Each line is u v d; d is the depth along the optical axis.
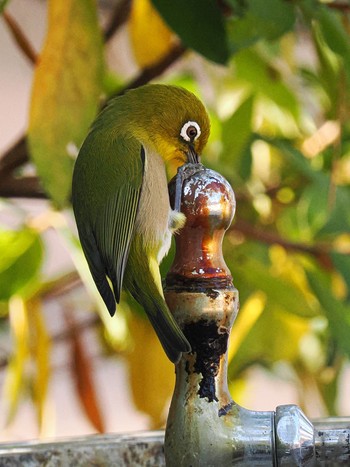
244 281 6.68
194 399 4.05
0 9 5.38
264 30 5.41
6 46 10.52
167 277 4.18
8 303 6.31
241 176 7.26
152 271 5.18
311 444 3.94
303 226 7.15
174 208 4.10
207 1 4.94
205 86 8.14
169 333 4.09
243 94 7.43
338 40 5.37
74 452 4.82
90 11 5.46
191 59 7.72
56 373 8.41
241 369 7.32
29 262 6.16
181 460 4.03
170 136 5.77
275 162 7.72
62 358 8.69
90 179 5.23
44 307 7.57
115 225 5.18
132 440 4.90
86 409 7.05
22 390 6.86
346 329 6.18
